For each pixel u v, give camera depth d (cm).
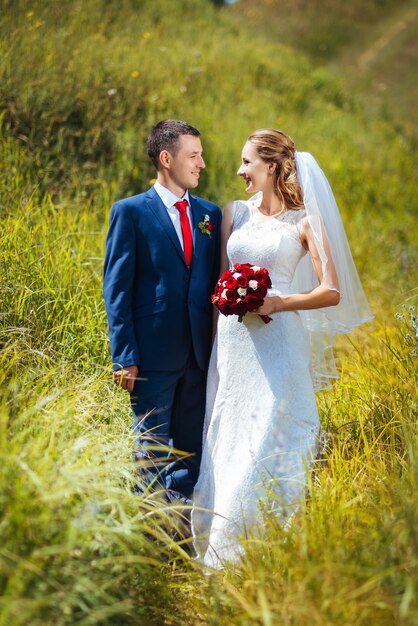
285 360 324
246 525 310
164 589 265
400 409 350
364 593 232
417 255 762
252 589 254
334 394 398
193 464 359
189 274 341
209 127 800
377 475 304
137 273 340
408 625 217
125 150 646
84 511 243
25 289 390
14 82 625
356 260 709
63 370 342
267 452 316
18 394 295
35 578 216
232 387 331
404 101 1881
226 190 706
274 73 1273
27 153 577
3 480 227
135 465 288
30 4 825
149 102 743
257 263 333
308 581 233
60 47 743
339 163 944
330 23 2383
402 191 997
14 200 491
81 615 223
